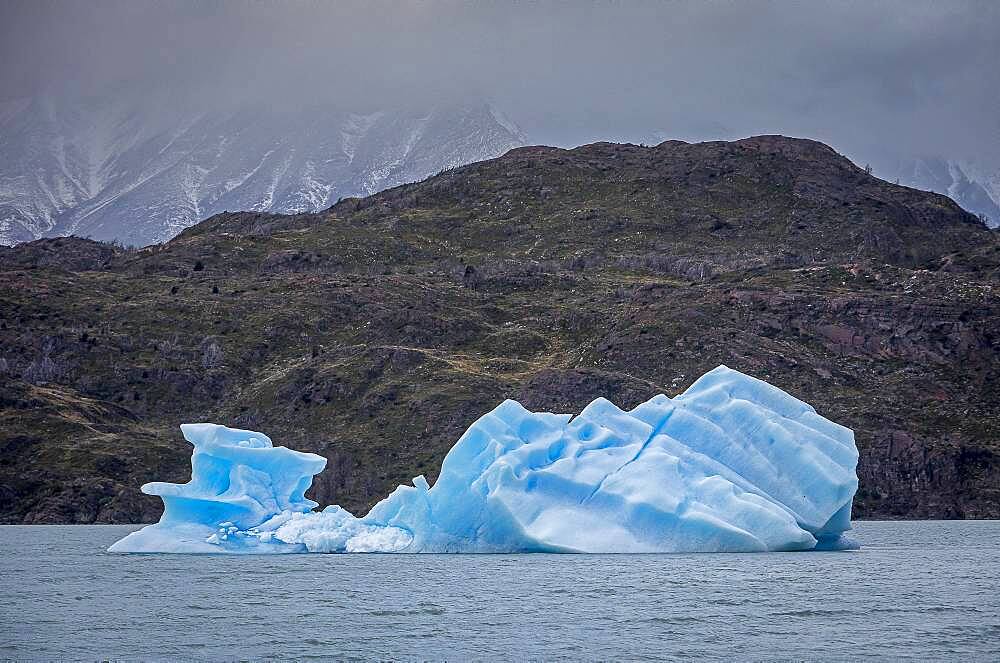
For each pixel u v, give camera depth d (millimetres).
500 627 134500
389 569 181625
